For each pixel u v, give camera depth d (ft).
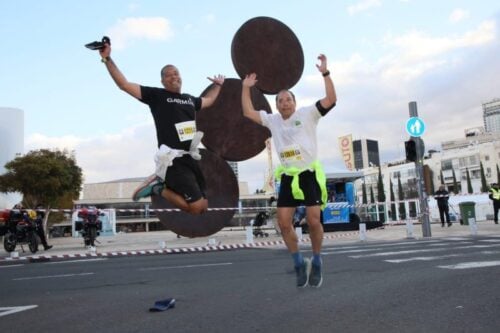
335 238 51.01
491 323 11.64
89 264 31.96
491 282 17.39
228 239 57.31
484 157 311.06
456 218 90.84
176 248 43.73
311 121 14.89
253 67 50.85
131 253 38.68
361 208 87.20
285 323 12.28
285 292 17.02
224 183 52.75
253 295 16.62
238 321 12.66
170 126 14.32
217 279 21.29
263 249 40.14
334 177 67.26
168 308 14.74
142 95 14.35
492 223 71.36
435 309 13.37
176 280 21.53
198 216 51.67
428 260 25.35
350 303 14.61
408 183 353.10
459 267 21.80
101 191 262.47
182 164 14.14
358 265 24.54
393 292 16.24
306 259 15.47
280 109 15.15
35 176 110.83
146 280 21.99
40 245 69.97
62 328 12.64
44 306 15.98
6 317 14.29
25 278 24.71
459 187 324.39
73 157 122.72
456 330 11.10
